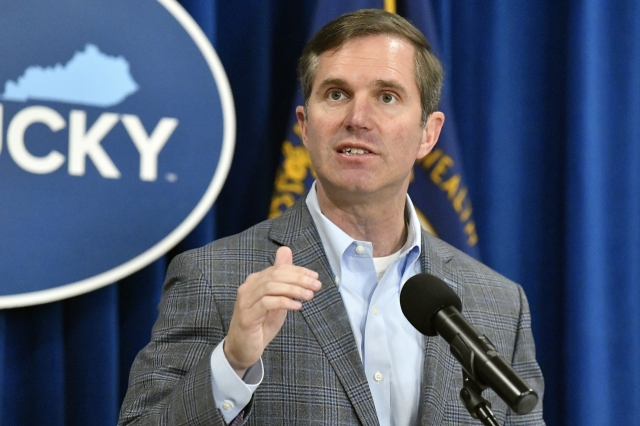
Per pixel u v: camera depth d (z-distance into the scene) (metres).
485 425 2.07
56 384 3.71
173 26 3.87
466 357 2.11
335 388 2.75
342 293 3.00
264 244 3.05
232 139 3.89
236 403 2.45
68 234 3.67
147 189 3.78
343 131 2.88
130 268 3.72
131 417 2.68
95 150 3.73
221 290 2.89
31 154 3.66
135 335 3.93
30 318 3.73
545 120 4.66
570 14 4.57
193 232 4.02
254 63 4.21
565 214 4.52
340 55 2.95
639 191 4.59
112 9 3.80
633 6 4.64
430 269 3.11
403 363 2.94
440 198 4.13
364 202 2.96
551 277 4.62
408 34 3.03
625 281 4.54
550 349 4.62
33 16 3.70
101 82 3.76
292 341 2.81
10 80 3.66
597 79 4.57
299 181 3.98
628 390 4.50
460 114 4.58
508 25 4.65
